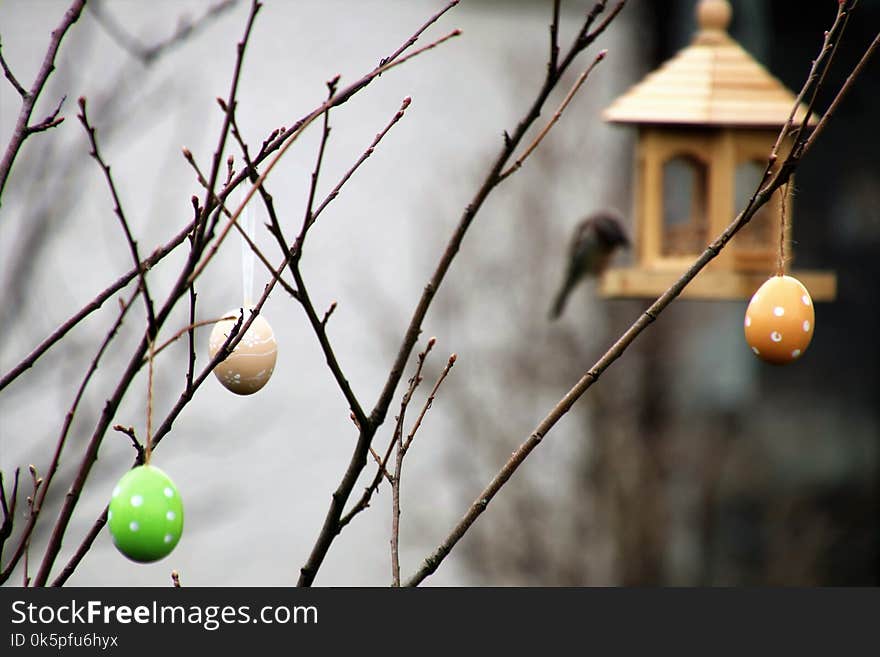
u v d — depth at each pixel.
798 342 10.41
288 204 36.88
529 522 31.45
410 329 9.79
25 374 26.03
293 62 37.19
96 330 28.22
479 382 33.16
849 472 33.97
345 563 35.91
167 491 8.62
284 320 36.97
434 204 36.38
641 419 31.55
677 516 31.39
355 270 36.75
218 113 35.69
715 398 32.88
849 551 33.25
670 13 36.62
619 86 36.34
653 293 19.48
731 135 19.55
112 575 34.31
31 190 21.25
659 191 20.27
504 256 34.28
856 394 34.84
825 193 35.50
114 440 26.98
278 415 36.62
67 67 24.59
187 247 31.06
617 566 30.53
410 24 38.25
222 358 9.44
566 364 32.53
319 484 36.81
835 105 9.52
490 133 37.56
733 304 32.53
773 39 35.09
